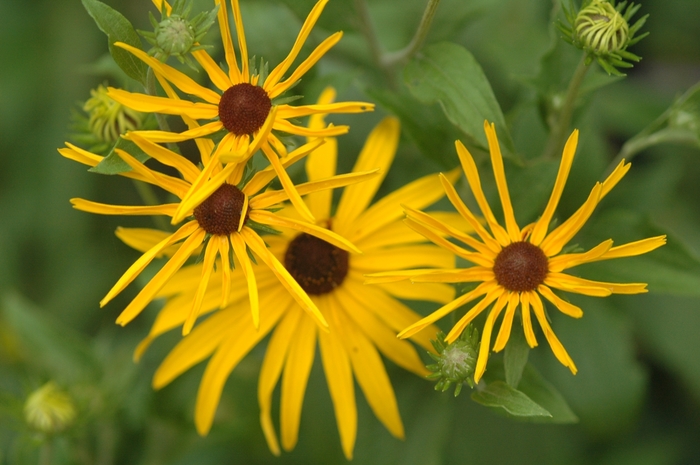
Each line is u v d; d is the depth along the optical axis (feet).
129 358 2.61
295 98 2.13
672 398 2.68
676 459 2.63
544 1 2.73
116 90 2.12
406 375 2.57
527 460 2.63
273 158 2.12
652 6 2.78
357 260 2.32
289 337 2.32
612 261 2.35
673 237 2.34
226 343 2.31
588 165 2.48
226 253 2.13
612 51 2.19
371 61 2.67
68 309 2.86
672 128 2.37
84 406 2.50
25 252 3.00
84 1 2.14
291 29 2.46
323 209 2.33
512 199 2.26
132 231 2.25
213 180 2.10
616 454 2.63
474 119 2.25
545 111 2.38
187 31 2.11
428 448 2.54
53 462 2.57
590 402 2.54
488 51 2.68
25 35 3.09
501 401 2.14
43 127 3.01
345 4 2.42
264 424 2.32
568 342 2.55
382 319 2.32
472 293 2.15
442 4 2.52
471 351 2.14
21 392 2.73
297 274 2.31
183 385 2.53
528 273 2.15
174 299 2.31
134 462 2.61
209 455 2.69
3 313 2.83
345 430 2.31
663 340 2.61
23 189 2.97
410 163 2.57
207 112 2.14
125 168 2.14
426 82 2.27
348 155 2.63
